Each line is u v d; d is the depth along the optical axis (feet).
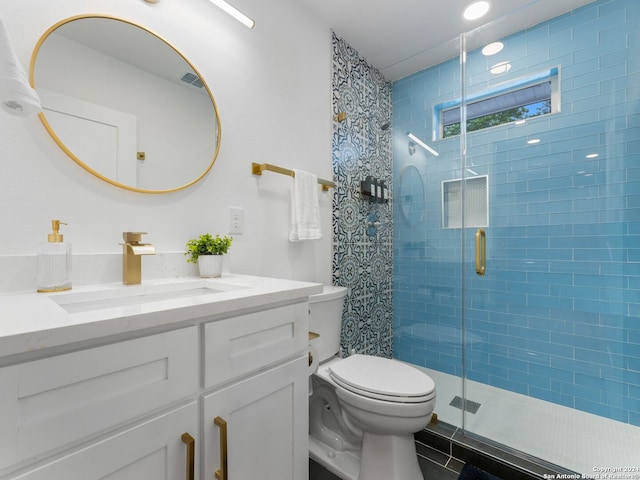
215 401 2.15
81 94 3.06
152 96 3.57
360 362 4.57
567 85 5.86
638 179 5.26
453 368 6.93
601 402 5.49
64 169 2.94
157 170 3.58
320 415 4.97
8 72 1.98
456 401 5.99
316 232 5.13
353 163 6.73
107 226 3.21
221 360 2.19
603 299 5.52
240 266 4.44
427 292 7.33
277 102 5.07
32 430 1.39
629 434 4.99
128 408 1.71
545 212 6.03
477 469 4.49
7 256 2.53
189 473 1.92
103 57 3.23
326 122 6.08
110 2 3.29
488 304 6.57
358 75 6.98
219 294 2.43
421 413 3.64
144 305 1.95
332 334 4.95
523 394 6.17
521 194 6.26
